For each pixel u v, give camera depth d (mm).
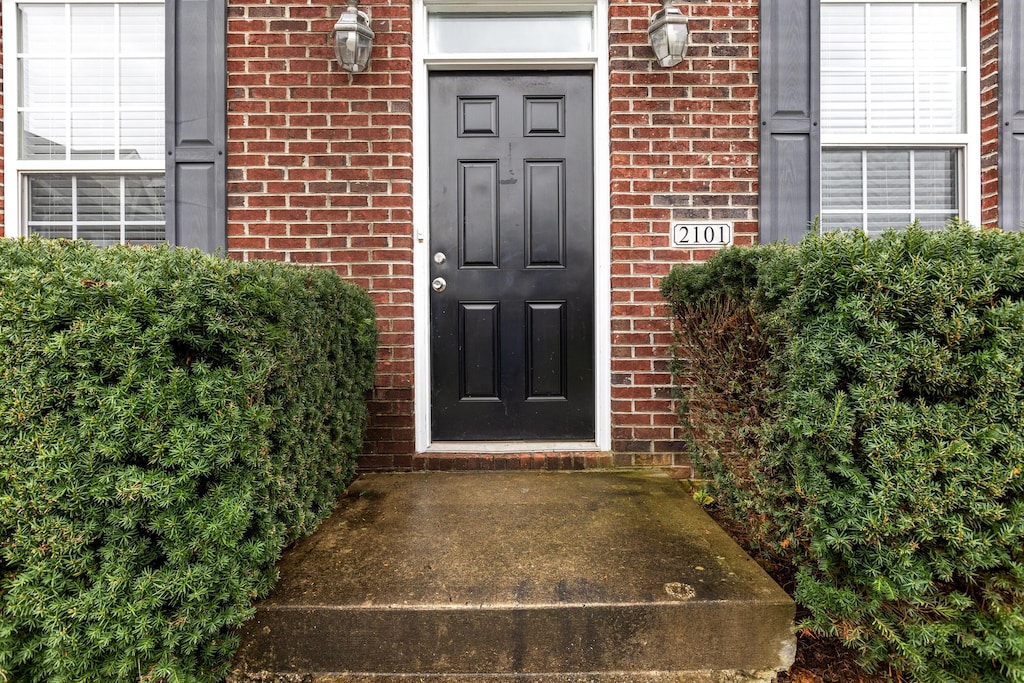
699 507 2395
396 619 1643
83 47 3074
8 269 1441
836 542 1510
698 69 2947
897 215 3125
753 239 2961
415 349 3002
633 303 2959
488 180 3100
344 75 2941
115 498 1419
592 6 3059
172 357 1480
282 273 1884
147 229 3123
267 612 1645
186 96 2930
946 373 1425
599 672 1653
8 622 1397
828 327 1561
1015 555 1441
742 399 2055
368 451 2965
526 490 2592
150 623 1425
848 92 3102
